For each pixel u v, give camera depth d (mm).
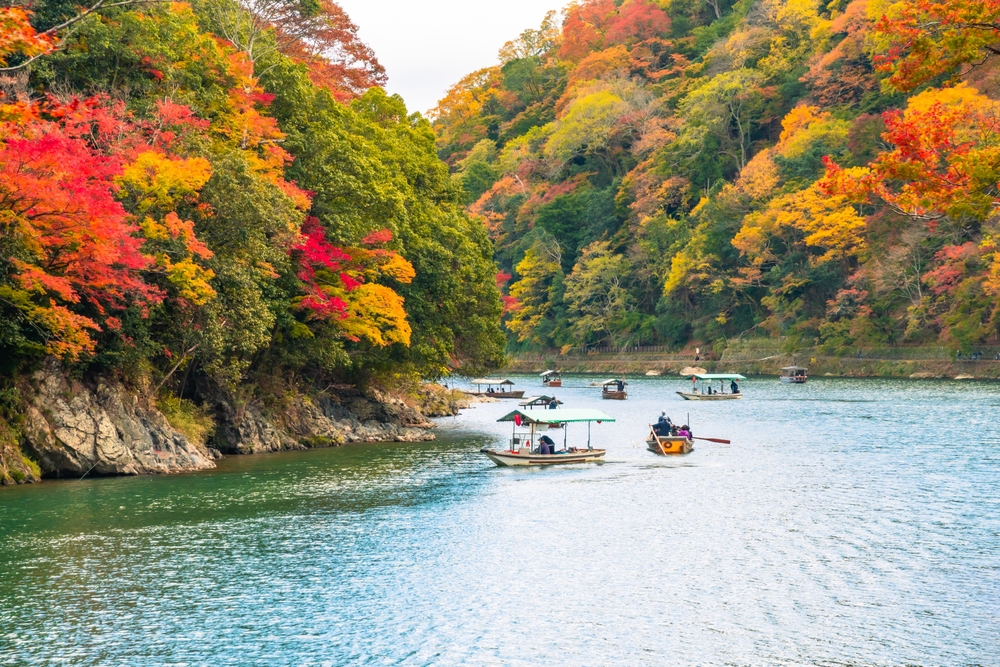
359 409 65125
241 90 51781
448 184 78938
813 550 29984
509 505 37500
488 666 20672
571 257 187000
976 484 41719
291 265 53781
